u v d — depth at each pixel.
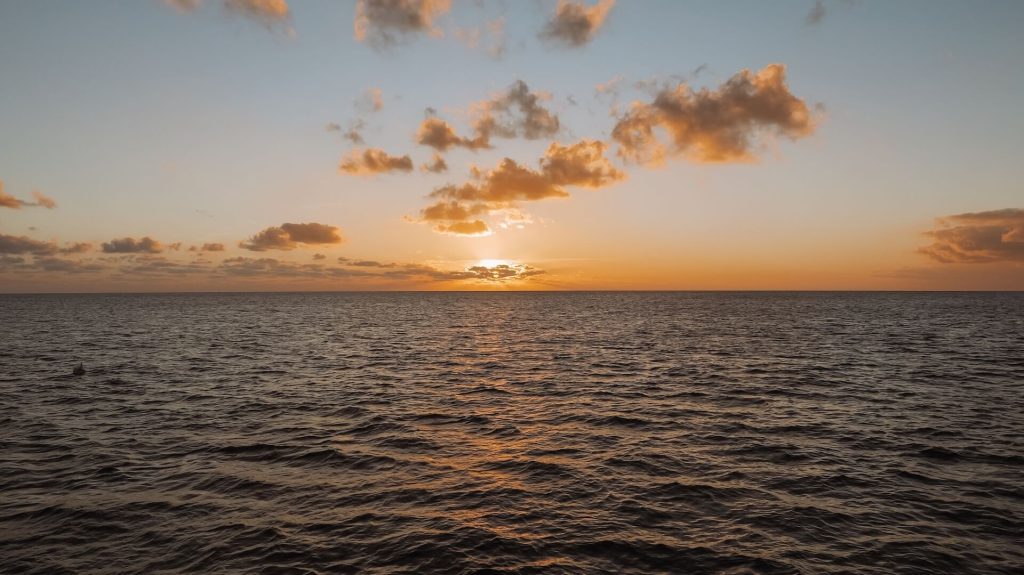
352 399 28.70
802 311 129.00
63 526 13.41
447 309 159.12
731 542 12.62
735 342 57.47
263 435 21.66
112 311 135.88
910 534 12.98
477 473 17.36
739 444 20.30
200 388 31.66
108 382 33.41
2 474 17.05
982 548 12.29
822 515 14.05
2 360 42.56
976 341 57.03
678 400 28.27
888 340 58.31
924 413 24.98
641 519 13.88
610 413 25.41
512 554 12.04
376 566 11.55
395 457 18.92
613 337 64.62
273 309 154.38
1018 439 20.67
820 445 20.08
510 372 38.00
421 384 33.25
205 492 15.72
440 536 12.91
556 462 18.36
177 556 11.96
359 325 87.19
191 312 131.25
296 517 14.02
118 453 19.25
